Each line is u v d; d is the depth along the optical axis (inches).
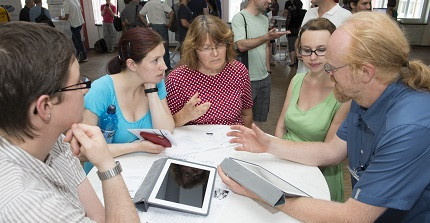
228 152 55.6
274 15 271.6
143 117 62.2
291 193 38.8
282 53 301.1
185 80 70.4
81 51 272.5
